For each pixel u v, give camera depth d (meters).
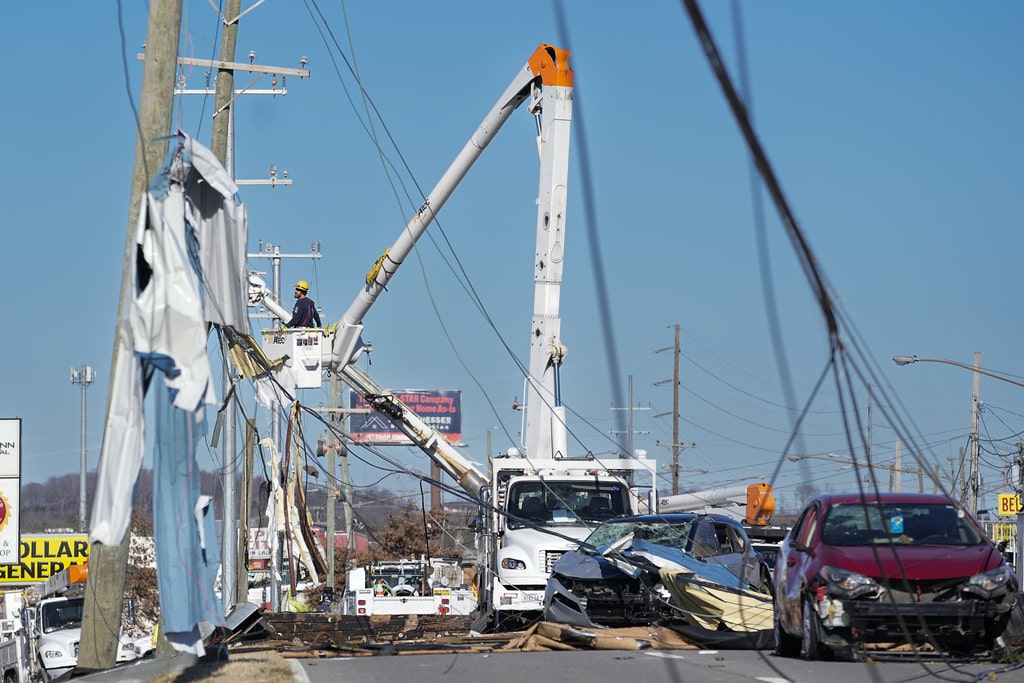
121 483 33.28
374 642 61.41
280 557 123.00
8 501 130.25
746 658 45.75
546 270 80.62
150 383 34.81
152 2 43.84
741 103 15.27
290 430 80.88
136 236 34.84
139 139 42.97
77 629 100.38
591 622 59.12
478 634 70.44
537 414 80.19
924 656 43.66
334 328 92.56
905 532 45.50
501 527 73.44
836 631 43.19
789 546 47.56
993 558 43.69
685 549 59.66
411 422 96.25
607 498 74.62
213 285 38.81
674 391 185.25
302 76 76.44
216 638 47.47
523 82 81.88
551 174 80.19
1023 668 40.59
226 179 37.31
